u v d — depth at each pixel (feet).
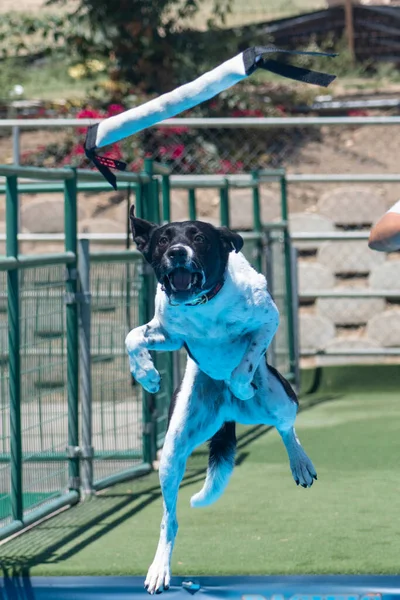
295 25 94.22
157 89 77.20
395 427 43.57
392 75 88.63
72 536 27.81
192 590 22.35
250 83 77.61
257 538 26.48
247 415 22.13
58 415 32.35
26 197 69.00
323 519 28.45
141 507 31.45
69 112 75.36
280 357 52.75
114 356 35.60
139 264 37.24
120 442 38.58
